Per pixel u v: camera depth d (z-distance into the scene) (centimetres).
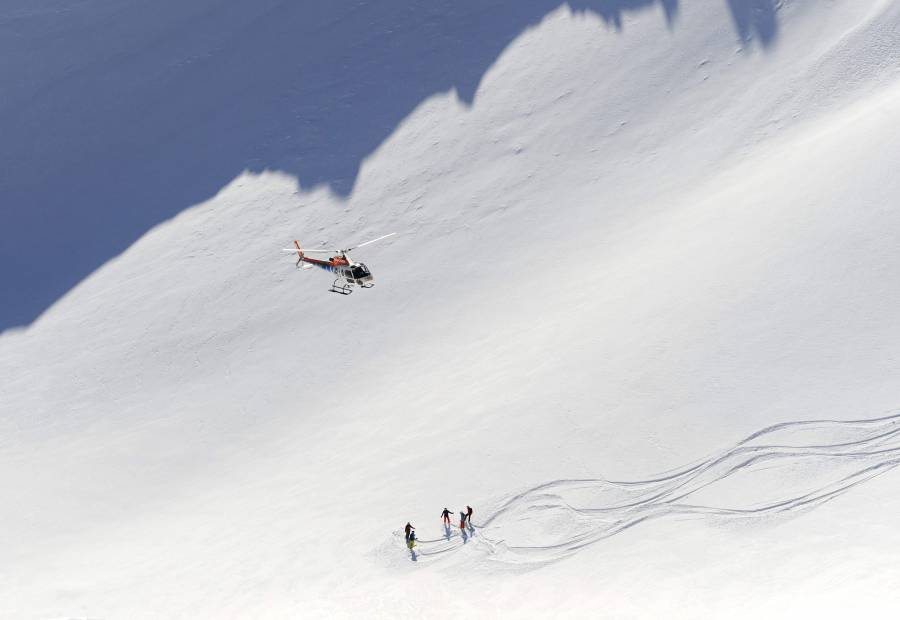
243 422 5316
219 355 5975
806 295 4225
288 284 6412
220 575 3941
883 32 6525
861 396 3762
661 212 5866
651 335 4403
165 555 4222
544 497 3816
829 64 6512
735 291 4425
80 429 5631
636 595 3338
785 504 3500
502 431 4200
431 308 5800
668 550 3469
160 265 6938
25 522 4838
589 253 5741
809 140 5672
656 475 3762
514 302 5512
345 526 3972
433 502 3947
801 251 4459
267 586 3788
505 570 3569
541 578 3500
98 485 5053
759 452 3703
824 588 3162
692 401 3984
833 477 3541
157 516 4644
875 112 5372
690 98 6881
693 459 3769
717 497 3606
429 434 4406
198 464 5056
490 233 6362
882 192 4531
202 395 5669
